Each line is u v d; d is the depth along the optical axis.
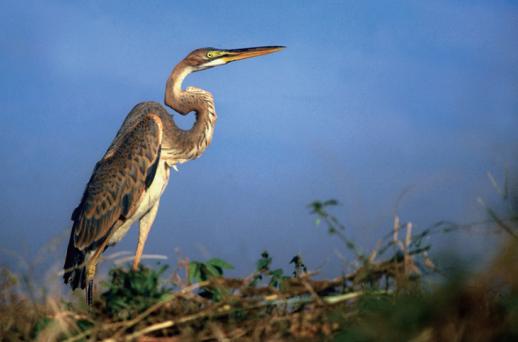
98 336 7.88
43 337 7.84
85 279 13.70
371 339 6.76
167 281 8.63
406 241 7.74
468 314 6.62
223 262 8.76
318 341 7.16
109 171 14.27
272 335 7.43
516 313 6.42
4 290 8.41
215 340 7.65
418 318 6.73
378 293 7.69
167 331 7.94
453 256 7.04
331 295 8.10
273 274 8.69
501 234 6.91
